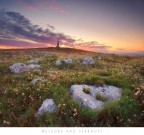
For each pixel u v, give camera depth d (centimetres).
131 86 845
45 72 1199
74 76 1005
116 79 926
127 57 2562
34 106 624
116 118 548
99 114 555
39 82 880
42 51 4428
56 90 741
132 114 580
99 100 689
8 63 1591
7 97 727
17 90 766
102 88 820
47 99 666
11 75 1119
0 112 580
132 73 1186
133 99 667
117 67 1511
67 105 604
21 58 2334
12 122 531
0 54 3041
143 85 848
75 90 748
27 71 1238
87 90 743
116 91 791
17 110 613
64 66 1484
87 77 931
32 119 544
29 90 775
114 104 603
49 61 1772
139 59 2109
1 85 892
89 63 1619
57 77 974
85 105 619
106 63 1772
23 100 679
